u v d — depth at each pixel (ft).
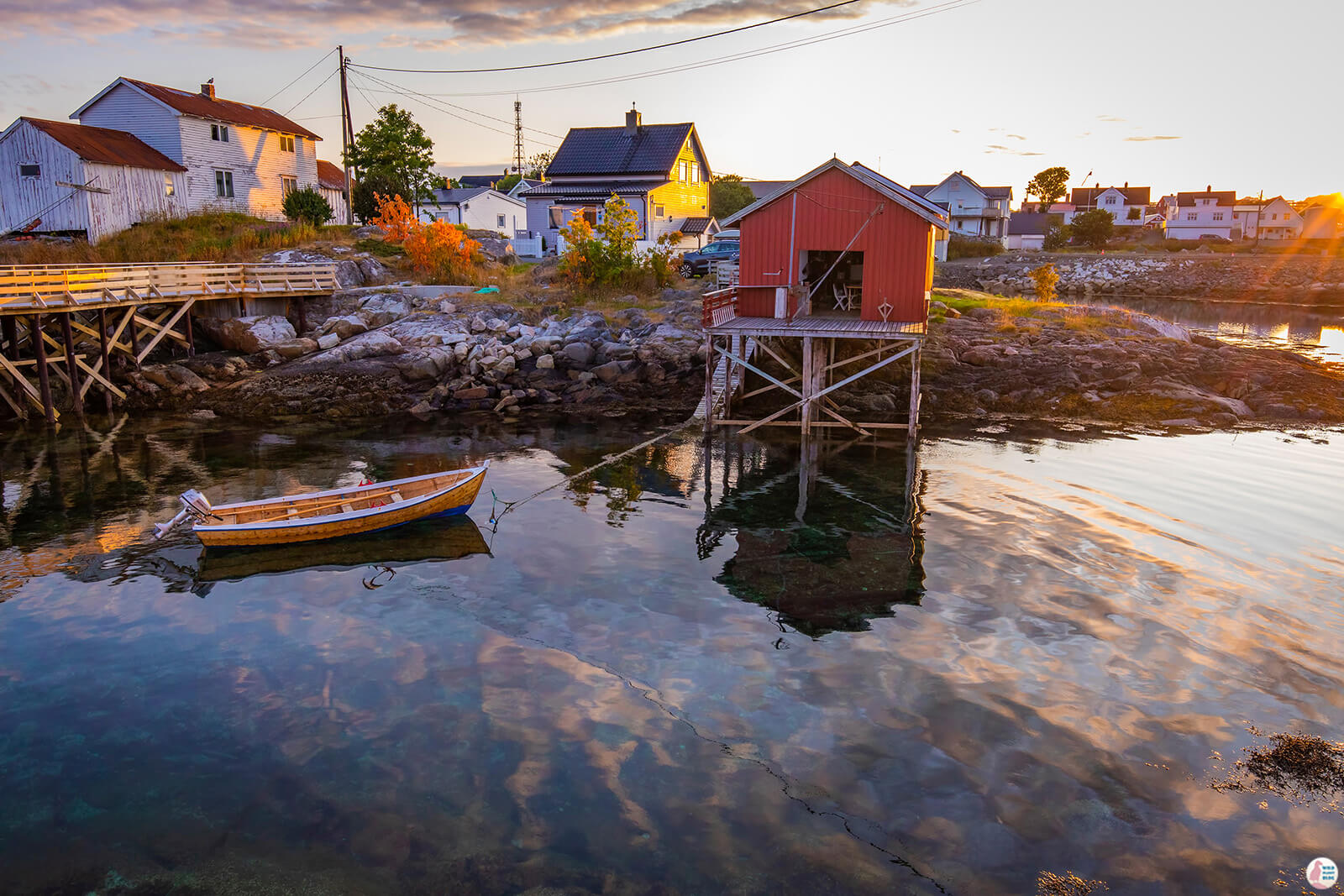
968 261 247.09
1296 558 49.52
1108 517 56.65
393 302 115.55
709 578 47.09
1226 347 107.76
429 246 131.64
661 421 88.28
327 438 81.41
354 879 25.31
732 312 85.05
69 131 126.93
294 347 102.17
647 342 100.01
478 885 25.00
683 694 34.99
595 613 42.65
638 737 31.99
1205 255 267.59
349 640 40.01
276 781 29.86
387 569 48.78
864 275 79.51
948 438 80.02
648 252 129.90
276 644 39.73
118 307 92.07
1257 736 32.12
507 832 27.14
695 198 190.90
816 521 56.65
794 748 31.27
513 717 33.40
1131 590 45.09
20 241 120.26
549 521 56.95
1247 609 42.93
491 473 68.64
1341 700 34.65
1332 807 28.37
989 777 29.60
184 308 99.50
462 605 43.68
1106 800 28.48
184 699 35.14
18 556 50.96
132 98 137.59
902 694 34.88
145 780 30.01
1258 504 59.36
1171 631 40.45
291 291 109.70
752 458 73.15
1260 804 28.48
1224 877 25.29
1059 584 45.98
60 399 92.84
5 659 38.47
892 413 90.68
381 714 33.78
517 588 45.85
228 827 27.63
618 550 51.44
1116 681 35.96
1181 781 29.50
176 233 127.34
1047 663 37.40
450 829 27.35
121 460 72.28
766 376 80.59
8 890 25.09
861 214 78.64
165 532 52.26
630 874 25.35
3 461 71.92
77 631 41.16
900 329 74.69
